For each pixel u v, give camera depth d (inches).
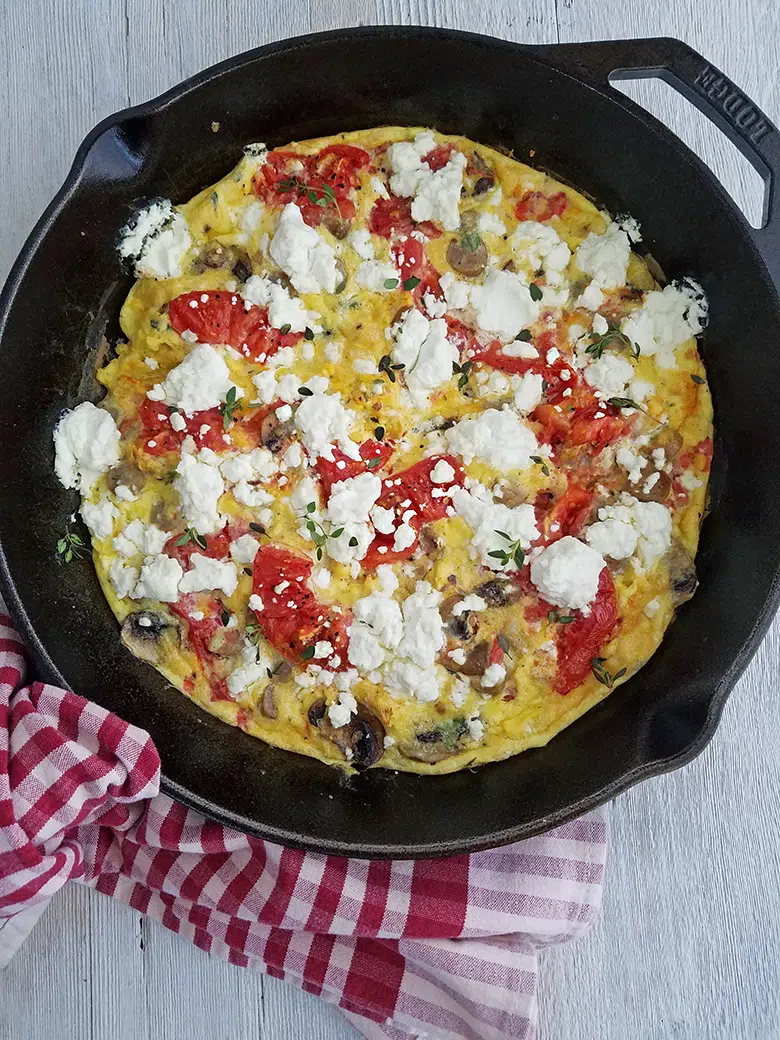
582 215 13.3
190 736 13.1
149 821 13.3
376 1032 13.8
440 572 12.6
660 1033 14.3
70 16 14.4
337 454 12.5
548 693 13.0
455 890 13.4
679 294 13.0
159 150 12.6
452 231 13.0
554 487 12.8
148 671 13.2
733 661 11.8
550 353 12.7
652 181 12.8
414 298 12.9
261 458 12.6
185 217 13.1
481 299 12.8
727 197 12.0
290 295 12.9
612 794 11.6
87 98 14.3
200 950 14.2
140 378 13.1
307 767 13.2
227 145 13.1
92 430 12.9
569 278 13.1
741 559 12.5
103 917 14.2
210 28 14.4
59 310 12.7
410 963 13.8
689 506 13.0
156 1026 14.1
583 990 14.4
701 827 14.5
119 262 13.1
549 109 12.8
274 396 12.6
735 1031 14.3
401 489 12.6
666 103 14.5
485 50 12.0
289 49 12.0
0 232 14.1
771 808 14.5
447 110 13.2
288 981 14.0
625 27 14.6
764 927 14.4
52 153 14.3
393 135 13.4
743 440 12.6
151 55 14.4
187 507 12.6
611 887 14.5
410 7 14.5
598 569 12.3
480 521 12.4
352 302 12.9
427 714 12.9
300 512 12.6
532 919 13.4
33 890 12.3
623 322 13.0
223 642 12.9
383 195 13.2
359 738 12.9
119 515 13.0
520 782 12.9
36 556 12.6
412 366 12.7
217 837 13.2
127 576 12.9
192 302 12.7
